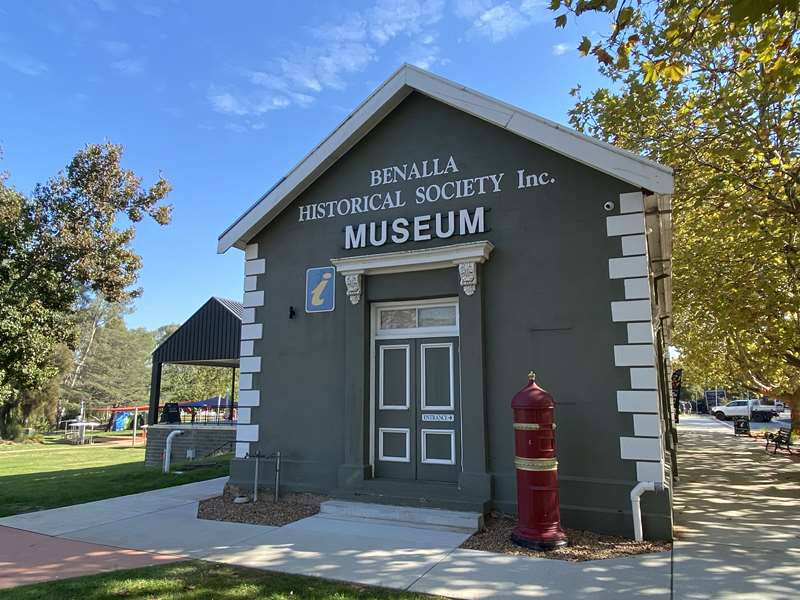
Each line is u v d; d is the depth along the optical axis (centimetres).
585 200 759
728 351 2109
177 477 1245
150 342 6938
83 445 3534
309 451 880
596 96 1250
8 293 2383
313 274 928
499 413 760
